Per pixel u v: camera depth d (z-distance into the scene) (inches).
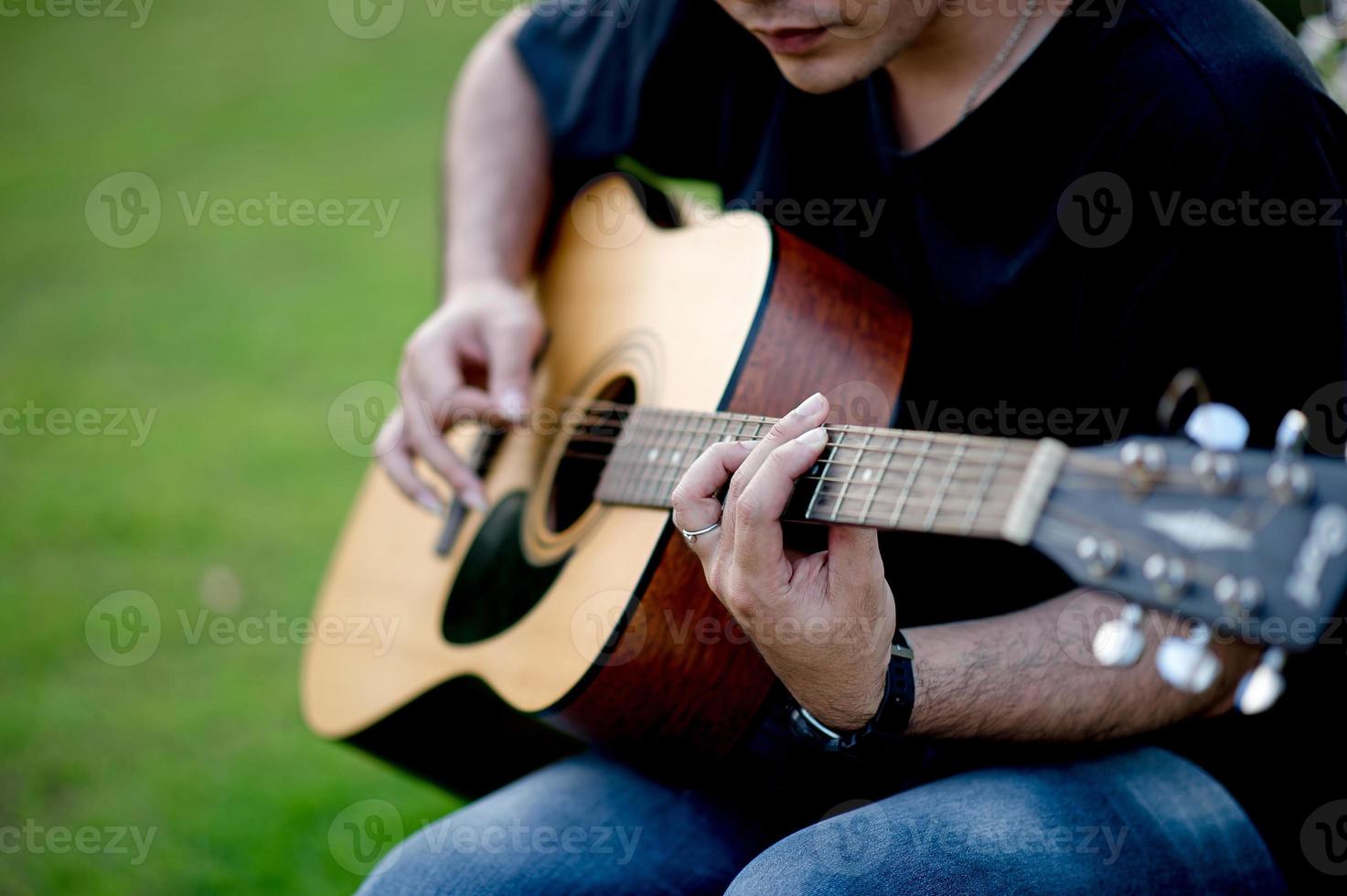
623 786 68.8
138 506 159.5
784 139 74.3
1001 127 62.3
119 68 328.8
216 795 112.4
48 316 214.7
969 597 67.6
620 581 63.6
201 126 285.9
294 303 212.4
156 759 117.6
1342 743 69.1
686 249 75.3
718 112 84.0
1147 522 40.9
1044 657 58.4
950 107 65.5
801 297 65.5
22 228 248.1
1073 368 63.9
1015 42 62.4
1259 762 70.2
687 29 82.5
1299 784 69.9
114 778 115.2
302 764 116.5
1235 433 39.5
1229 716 69.2
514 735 81.4
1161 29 58.6
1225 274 57.5
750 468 50.4
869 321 65.8
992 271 64.5
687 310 71.1
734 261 69.3
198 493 162.1
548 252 89.4
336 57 316.5
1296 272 56.3
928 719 56.4
